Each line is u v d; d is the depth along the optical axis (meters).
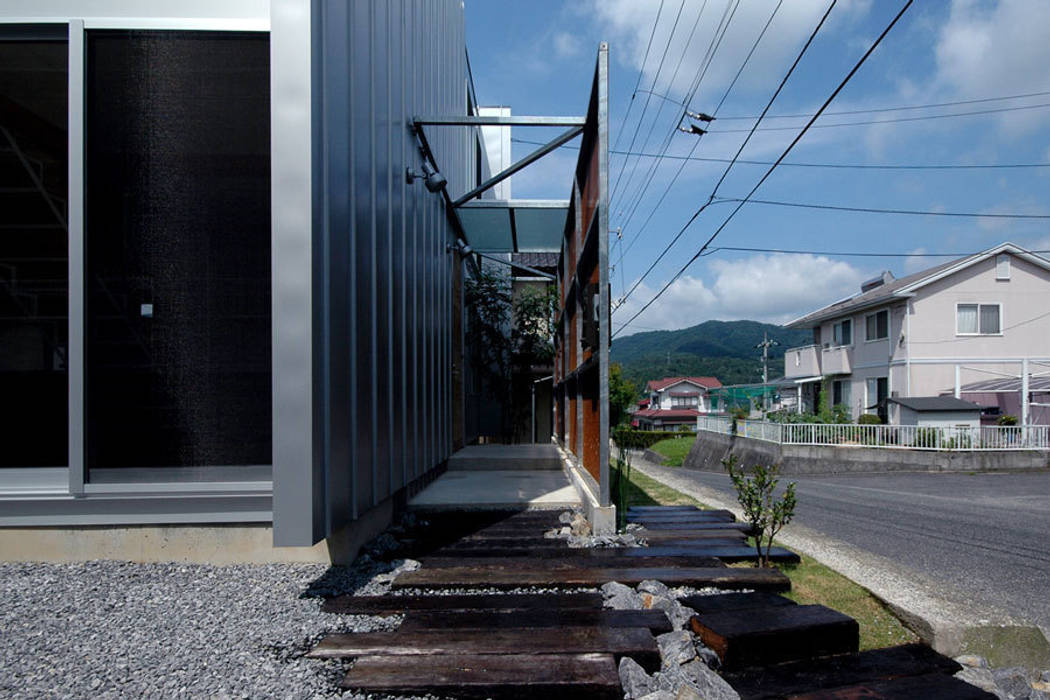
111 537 3.50
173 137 3.47
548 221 9.55
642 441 31.67
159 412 3.43
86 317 3.40
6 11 3.41
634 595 3.00
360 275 3.78
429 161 6.08
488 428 12.97
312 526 2.94
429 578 3.30
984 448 13.41
